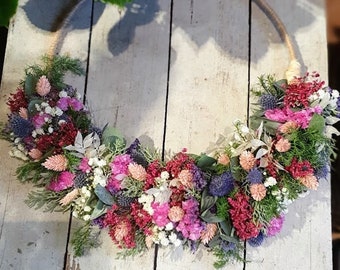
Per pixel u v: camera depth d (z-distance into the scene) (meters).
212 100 1.15
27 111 1.06
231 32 1.18
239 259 1.06
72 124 1.05
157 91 1.15
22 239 1.06
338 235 1.42
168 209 1.01
